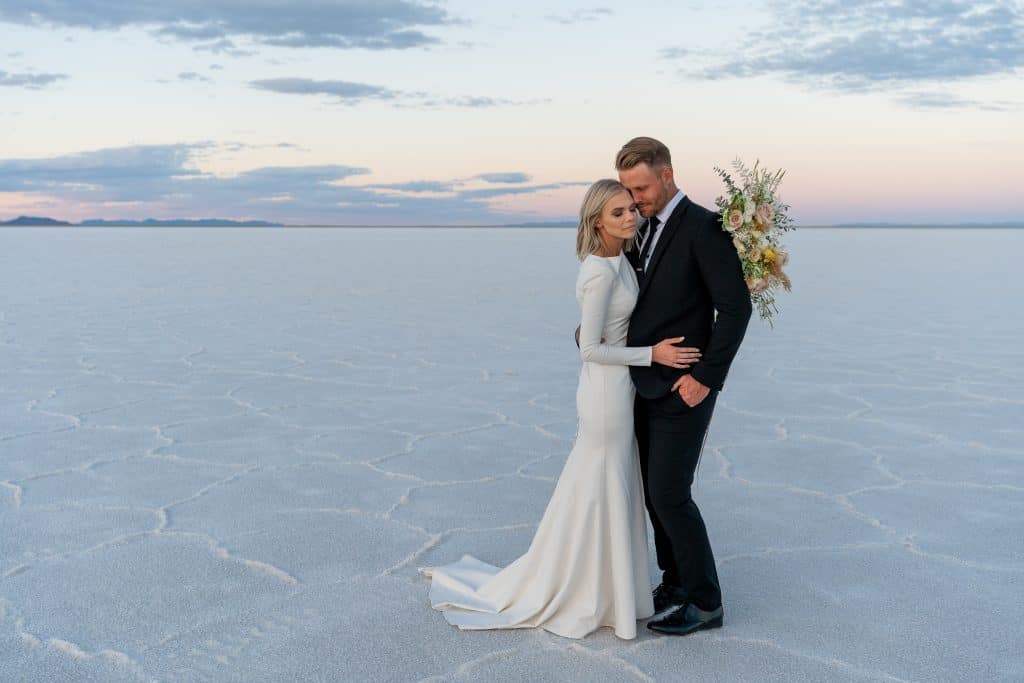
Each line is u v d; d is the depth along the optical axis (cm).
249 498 434
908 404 648
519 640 289
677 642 288
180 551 365
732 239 278
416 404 650
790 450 524
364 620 303
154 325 1088
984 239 6069
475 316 1201
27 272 2106
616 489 291
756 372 780
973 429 573
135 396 671
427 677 265
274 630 295
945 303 1362
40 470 479
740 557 362
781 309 1284
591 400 291
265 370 787
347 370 789
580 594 295
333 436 555
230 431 567
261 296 1487
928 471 482
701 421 288
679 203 287
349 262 2705
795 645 286
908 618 306
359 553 364
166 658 276
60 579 335
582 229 292
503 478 470
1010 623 302
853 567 351
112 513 411
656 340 289
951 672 269
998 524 400
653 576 349
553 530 298
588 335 288
